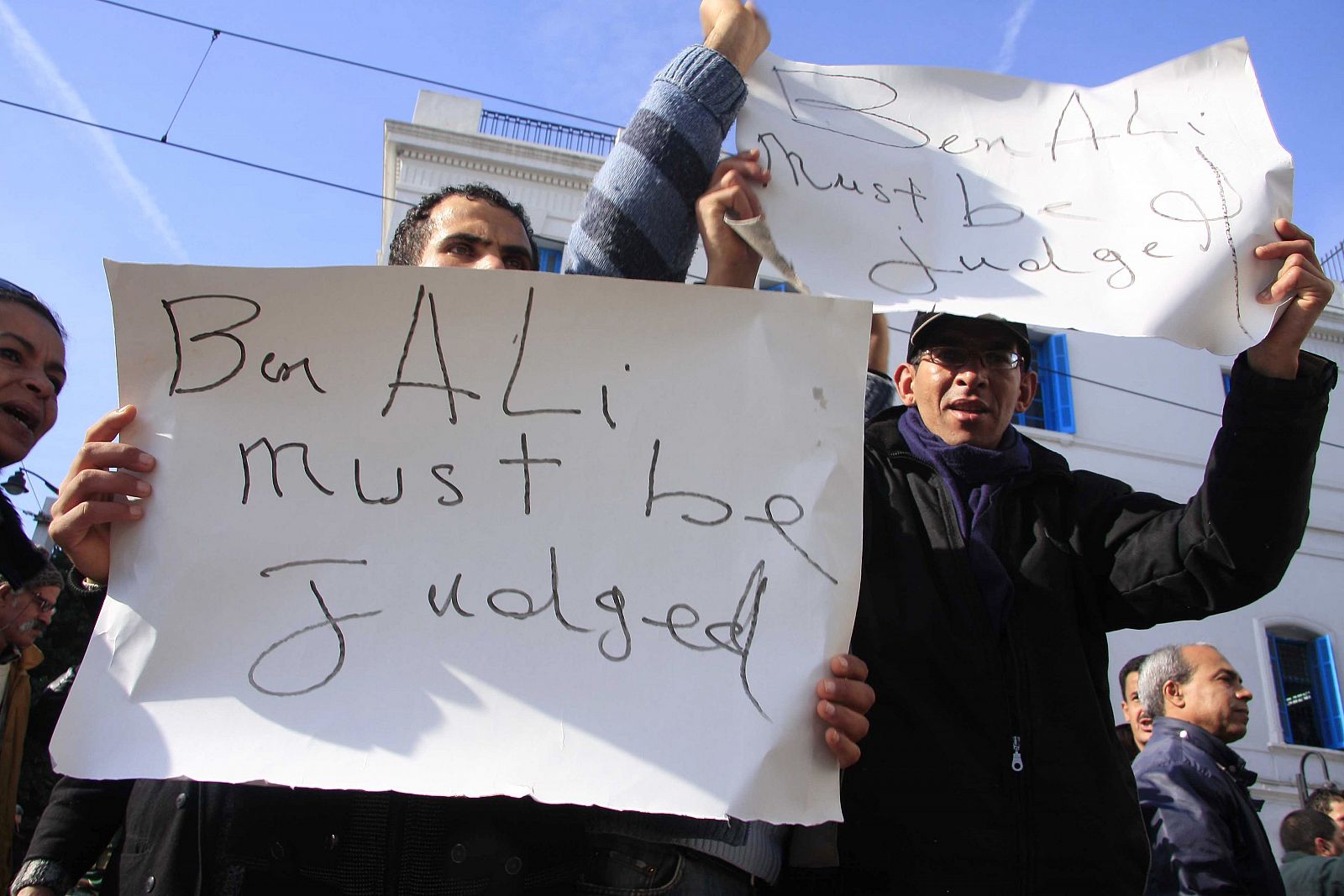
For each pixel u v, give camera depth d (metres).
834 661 1.55
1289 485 1.82
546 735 1.49
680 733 1.50
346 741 1.47
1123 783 1.85
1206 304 1.78
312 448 1.65
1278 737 11.52
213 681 1.51
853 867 1.78
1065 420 12.66
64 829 2.08
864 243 1.84
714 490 1.64
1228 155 1.90
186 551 1.58
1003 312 1.75
